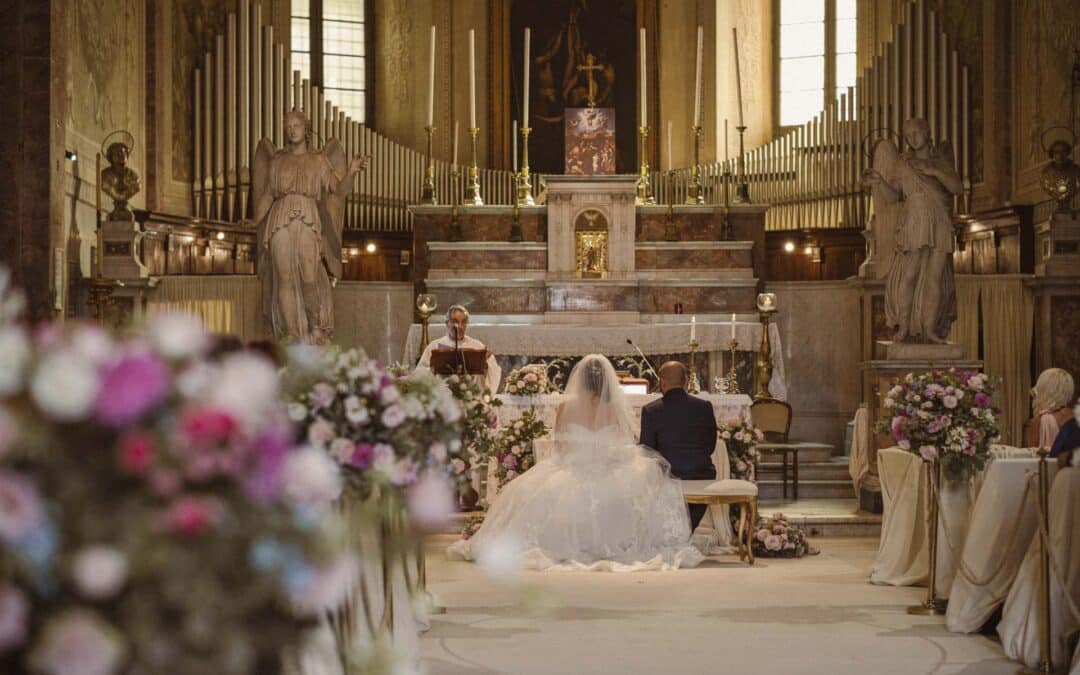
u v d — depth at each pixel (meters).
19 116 11.38
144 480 2.31
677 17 19.86
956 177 12.02
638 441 10.59
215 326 14.19
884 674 6.09
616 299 15.42
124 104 14.57
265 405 2.61
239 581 2.34
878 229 12.45
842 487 13.17
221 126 16.14
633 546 9.44
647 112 20.14
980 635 7.07
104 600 2.18
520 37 20.38
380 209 17.97
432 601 7.46
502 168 20.19
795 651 6.56
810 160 17.67
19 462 2.24
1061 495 6.37
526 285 15.48
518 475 10.80
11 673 2.07
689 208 16.14
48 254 11.38
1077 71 13.56
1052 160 13.10
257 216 12.48
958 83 16.44
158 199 15.33
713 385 14.64
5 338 2.31
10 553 2.11
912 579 8.59
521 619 7.33
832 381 15.69
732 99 19.78
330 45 20.09
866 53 19.22
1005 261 15.34
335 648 3.68
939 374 7.84
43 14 11.41
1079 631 6.23
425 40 20.03
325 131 17.23
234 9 16.36
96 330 2.40
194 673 2.22
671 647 6.61
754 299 15.70
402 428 4.63
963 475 7.77
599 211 15.58
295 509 2.47
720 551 10.24
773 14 20.20
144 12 15.27
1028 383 14.14
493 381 11.57
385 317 15.88
